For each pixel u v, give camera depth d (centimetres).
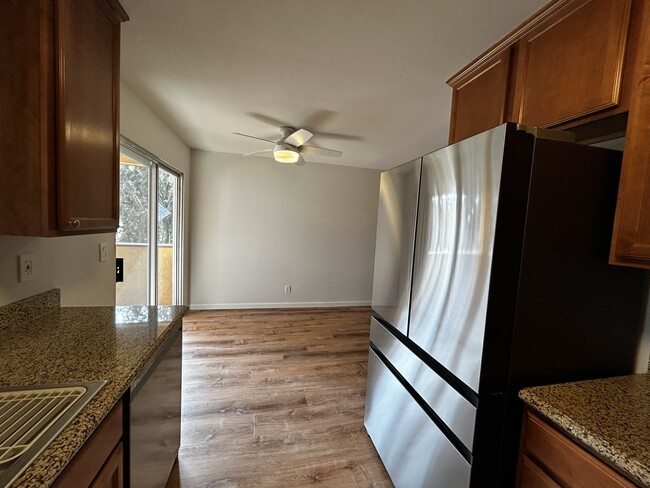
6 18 87
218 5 127
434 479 116
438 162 115
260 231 436
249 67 178
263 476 154
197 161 404
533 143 90
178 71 185
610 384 96
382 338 166
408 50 154
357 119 257
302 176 446
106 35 121
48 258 137
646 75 79
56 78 91
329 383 247
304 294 464
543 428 86
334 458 168
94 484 75
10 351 101
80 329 121
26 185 90
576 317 100
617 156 98
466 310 100
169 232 353
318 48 156
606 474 69
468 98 164
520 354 96
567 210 95
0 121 89
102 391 80
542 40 117
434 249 118
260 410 208
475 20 127
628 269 104
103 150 120
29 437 64
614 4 90
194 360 279
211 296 427
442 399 112
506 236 91
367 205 479
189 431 184
